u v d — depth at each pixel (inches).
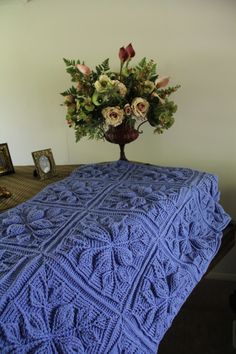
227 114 65.6
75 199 43.0
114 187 46.9
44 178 56.2
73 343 26.6
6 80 76.2
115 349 28.9
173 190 44.4
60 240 32.4
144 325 32.0
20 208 41.4
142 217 37.1
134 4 64.5
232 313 65.7
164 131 69.9
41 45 71.6
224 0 60.1
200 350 58.3
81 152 76.5
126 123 56.8
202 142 68.7
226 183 69.6
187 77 65.7
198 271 40.5
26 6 69.7
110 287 30.7
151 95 55.6
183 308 67.6
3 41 73.4
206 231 46.7
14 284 26.5
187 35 63.6
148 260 35.0
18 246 31.8
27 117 77.7
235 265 73.7
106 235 32.8
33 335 25.1
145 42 66.0
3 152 59.9
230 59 62.6
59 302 27.4
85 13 67.2
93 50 69.1
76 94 56.1
